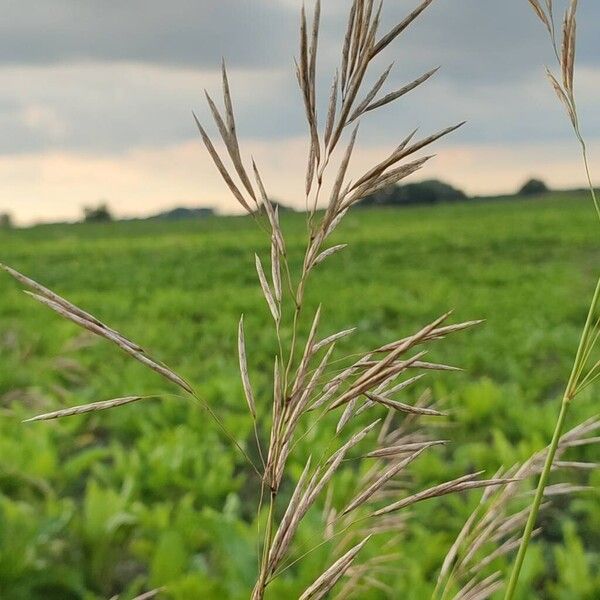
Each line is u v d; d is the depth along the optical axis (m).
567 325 9.48
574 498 4.23
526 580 2.88
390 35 0.76
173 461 4.39
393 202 53.19
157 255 22.81
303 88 0.76
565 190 59.28
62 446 5.31
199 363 7.62
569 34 0.92
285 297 12.03
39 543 3.33
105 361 7.84
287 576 2.91
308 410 0.87
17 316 10.90
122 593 3.26
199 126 0.78
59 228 42.34
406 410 0.90
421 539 3.12
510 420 5.44
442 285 13.67
